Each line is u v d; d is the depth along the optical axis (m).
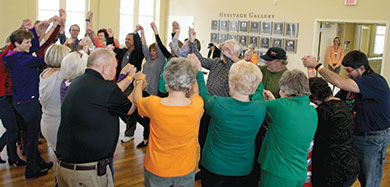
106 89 2.00
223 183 2.24
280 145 2.17
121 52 4.87
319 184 2.36
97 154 2.02
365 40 11.19
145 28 11.73
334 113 2.27
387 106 2.64
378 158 2.73
